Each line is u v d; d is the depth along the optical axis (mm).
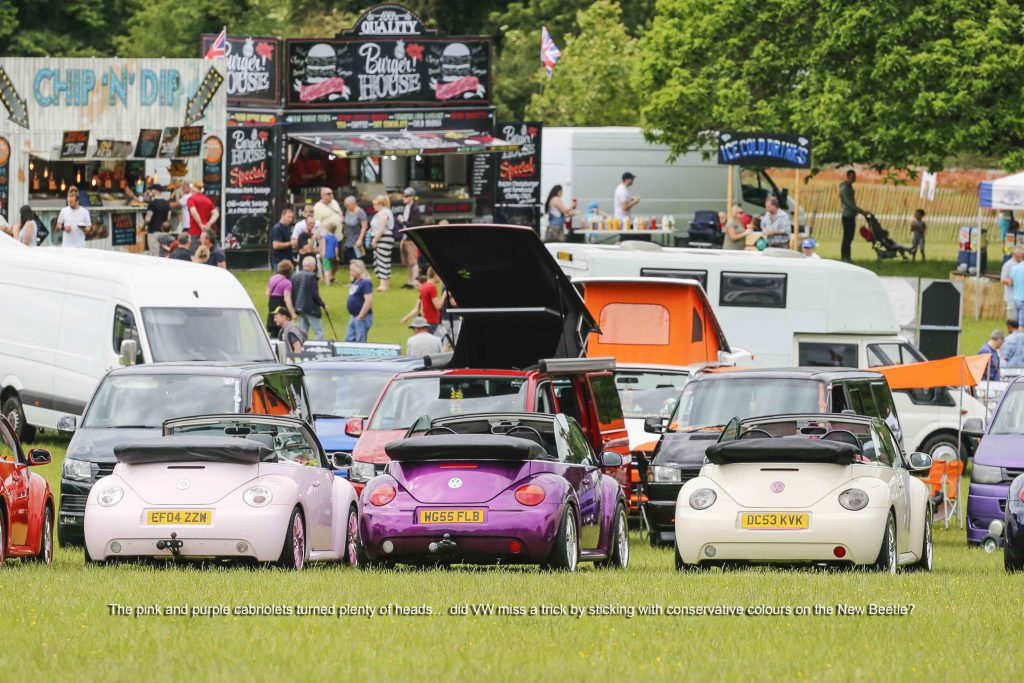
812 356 84938
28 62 117188
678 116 144875
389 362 67438
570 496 41969
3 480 40594
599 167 146875
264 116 136500
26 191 116438
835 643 27938
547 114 197125
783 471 41125
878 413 58344
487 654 26156
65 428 53719
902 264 148250
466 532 40281
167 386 54875
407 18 139875
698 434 56188
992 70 134500
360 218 128875
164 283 72812
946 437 81688
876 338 84875
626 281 76812
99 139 118750
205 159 126500
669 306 77062
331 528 44625
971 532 56875
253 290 118312
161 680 23359
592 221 138000
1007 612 32250
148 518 40625
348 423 55281
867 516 40406
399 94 140000
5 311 75938
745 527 40750
